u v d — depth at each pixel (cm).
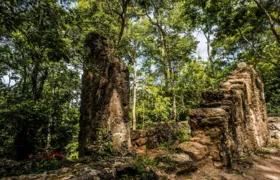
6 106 880
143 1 1395
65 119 1105
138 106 2028
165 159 459
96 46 650
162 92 1858
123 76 612
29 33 422
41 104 952
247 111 846
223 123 583
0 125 884
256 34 1598
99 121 573
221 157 545
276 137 1191
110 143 526
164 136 732
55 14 427
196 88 1591
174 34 2061
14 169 372
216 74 1805
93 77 653
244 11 1268
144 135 739
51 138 1088
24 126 927
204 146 559
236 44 2003
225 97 706
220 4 1205
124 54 2120
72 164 385
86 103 657
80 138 649
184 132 779
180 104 1756
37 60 514
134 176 358
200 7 1264
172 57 2195
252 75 1000
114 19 1591
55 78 1266
